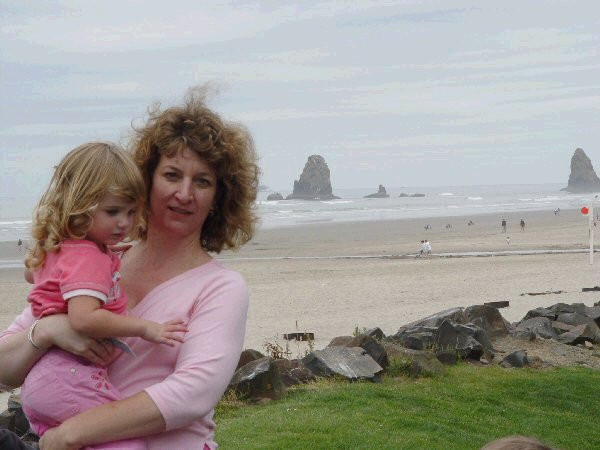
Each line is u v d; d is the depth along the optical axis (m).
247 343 21.69
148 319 3.28
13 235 88.62
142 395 3.04
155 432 3.06
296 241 75.56
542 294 31.91
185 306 3.28
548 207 152.50
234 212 3.62
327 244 71.38
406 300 31.05
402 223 105.75
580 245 62.00
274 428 9.41
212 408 3.16
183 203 3.38
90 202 3.10
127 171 3.18
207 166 3.42
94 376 3.14
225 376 3.16
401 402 11.02
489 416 10.92
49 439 3.03
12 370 3.19
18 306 33.75
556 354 15.16
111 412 3.01
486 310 16.20
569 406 11.86
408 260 51.62
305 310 28.78
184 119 3.40
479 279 37.97
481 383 12.58
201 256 3.50
